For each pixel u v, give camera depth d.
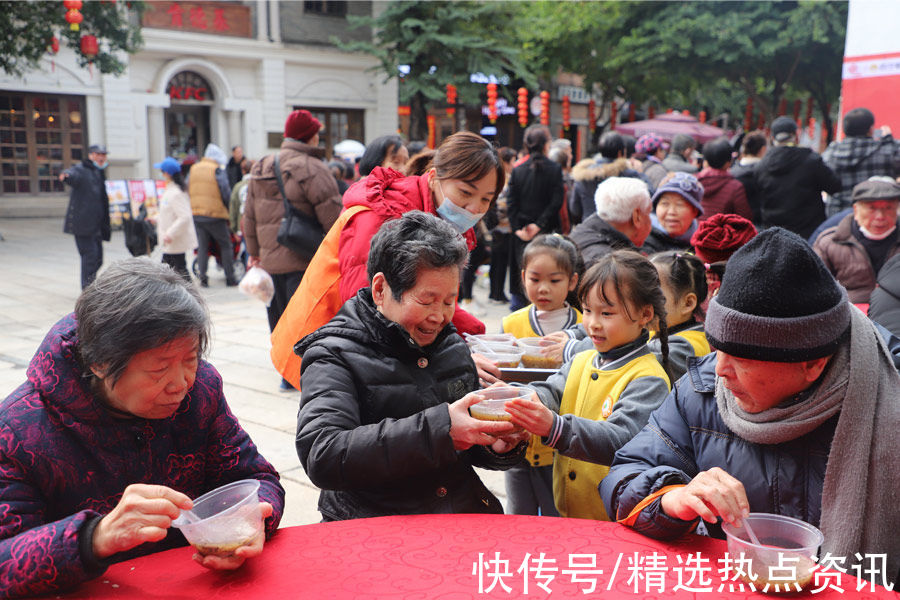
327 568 1.44
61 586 1.33
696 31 18.36
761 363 1.45
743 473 1.60
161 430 1.60
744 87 21.44
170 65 19.97
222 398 1.73
